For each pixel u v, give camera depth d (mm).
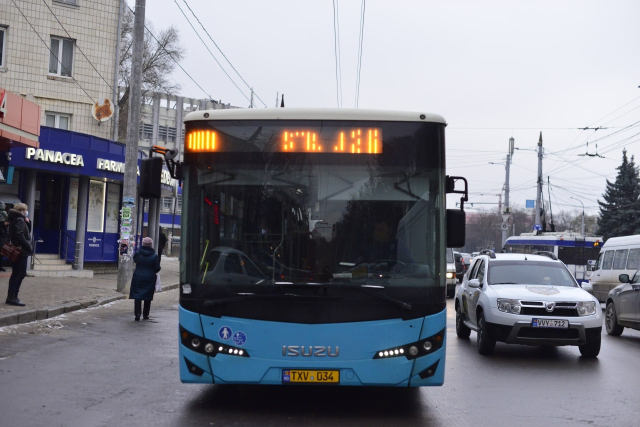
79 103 28594
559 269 12984
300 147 7184
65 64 28453
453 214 7188
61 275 23219
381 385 6777
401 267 6969
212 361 6801
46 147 22484
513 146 48312
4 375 8336
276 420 6793
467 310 13438
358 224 7047
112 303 17297
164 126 81188
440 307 6938
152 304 18312
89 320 13805
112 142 25359
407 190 7137
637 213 70688
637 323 15000
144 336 12172
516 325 11219
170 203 76500
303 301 6797
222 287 6879
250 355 6770
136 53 20000
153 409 7062
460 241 7160
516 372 10039
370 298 6828
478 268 13703
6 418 6402
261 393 8023
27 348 10266
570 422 7008
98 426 6293
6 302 13758
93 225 25859
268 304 6812
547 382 9297
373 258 6980
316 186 7113
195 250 7020
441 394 8266
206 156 7195
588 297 11633
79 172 23719
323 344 6750
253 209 7062
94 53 28922
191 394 7844
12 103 17406
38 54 27734
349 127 7215
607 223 72062
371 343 6773
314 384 6750
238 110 7254
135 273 14297
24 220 13797
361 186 7121
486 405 7707
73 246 25203
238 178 7137
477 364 10695
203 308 6867
